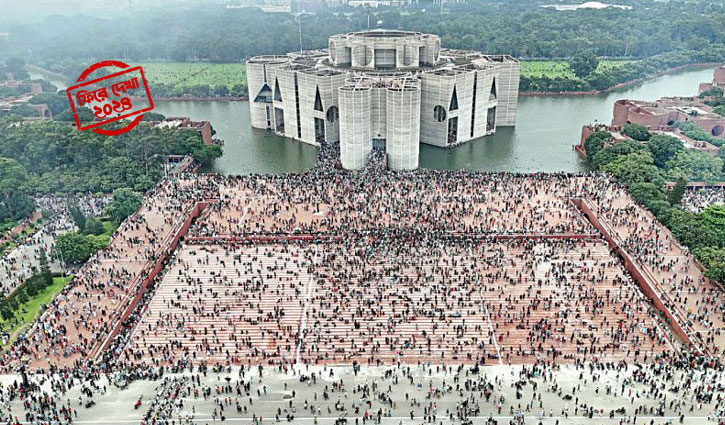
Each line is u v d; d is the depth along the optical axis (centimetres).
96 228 16550
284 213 16912
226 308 12750
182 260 14638
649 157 19600
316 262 14312
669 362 10931
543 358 11094
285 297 13062
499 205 17225
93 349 11331
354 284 13412
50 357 11150
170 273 14100
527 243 15088
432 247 14838
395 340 11669
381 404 9850
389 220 16288
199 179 19738
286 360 11194
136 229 16212
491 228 15775
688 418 9325
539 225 15975
